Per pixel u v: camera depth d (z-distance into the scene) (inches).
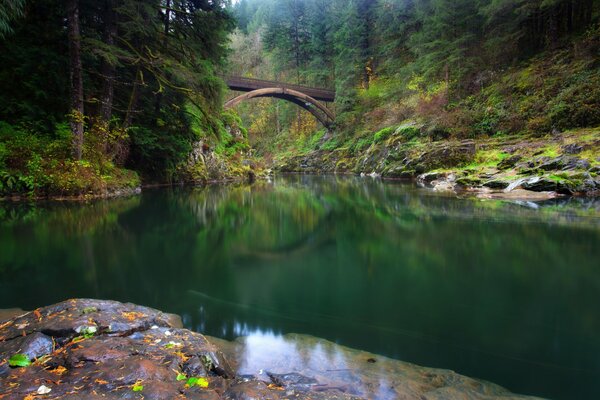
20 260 206.1
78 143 449.7
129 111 535.8
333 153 1401.3
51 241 250.5
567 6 831.7
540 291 154.2
